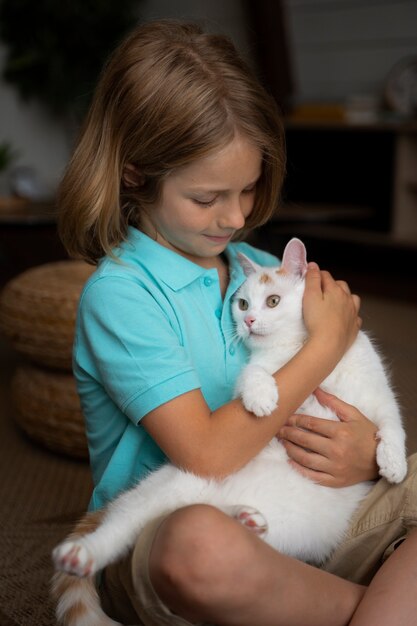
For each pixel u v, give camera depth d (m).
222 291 1.46
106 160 1.27
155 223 1.31
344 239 4.50
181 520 0.96
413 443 1.66
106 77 1.28
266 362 1.41
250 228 1.46
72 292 2.19
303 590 1.00
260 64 4.84
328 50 4.99
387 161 4.35
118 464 1.25
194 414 1.16
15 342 2.27
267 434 1.18
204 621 1.00
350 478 1.24
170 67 1.20
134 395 1.17
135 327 1.20
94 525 1.14
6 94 5.73
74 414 2.22
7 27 5.49
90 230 1.33
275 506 1.16
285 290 1.44
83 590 1.10
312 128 4.57
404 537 1.18
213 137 1.15
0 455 2.36
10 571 1.71
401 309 3.64
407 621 1.03
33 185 5.00
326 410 1.32
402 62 4.47
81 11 5.26
